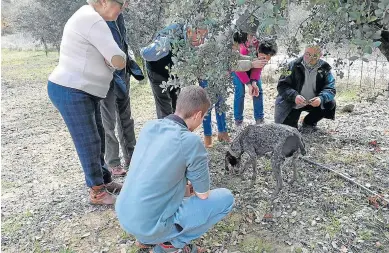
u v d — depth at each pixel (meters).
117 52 2.70
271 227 2.87
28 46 16.08
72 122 2.87
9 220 3.24
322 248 2.62
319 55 3.91
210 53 2.55
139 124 5.54
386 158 3.79
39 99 7.86
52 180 3.98
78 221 3.13
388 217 2.88
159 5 3.04
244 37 3.30
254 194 3.29
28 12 11.95
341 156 3.88
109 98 3.43
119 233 2.95
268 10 1.84
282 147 2.95
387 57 2.68
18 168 4.35
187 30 2.58
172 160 2.17
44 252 2.81
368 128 4.61
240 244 2.72
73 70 2.76
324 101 4.18
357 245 2.63
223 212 2.40
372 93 5.90
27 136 5.48
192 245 2.60
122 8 2.85
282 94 4.29
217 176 3.62
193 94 2.27
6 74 10.90
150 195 2.18
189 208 2.32
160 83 3.62
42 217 3.25
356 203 3.08
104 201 3.30
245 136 3.13
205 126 4.17
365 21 1.84
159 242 2.35
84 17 2.69
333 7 1.99
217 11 2.39
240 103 4.47
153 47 3.36
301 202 3.13
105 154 3.74
